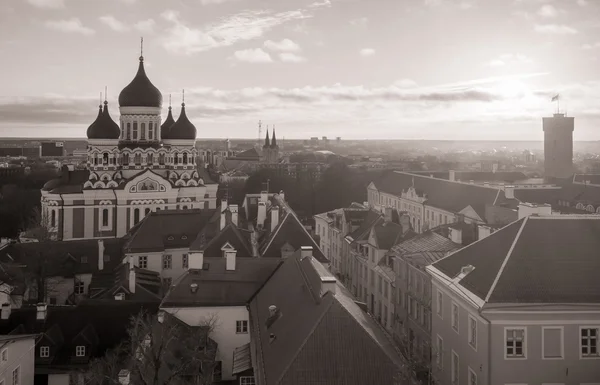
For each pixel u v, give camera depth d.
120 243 110.69
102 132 146.88
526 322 47.44
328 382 40.34
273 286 62.09
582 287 48.25
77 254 103.69
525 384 47.38
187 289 65.00
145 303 72.25
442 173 189.12
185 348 55.97
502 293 47.88
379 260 86.94
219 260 68.69
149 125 155.25
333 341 41.94
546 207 58.28
